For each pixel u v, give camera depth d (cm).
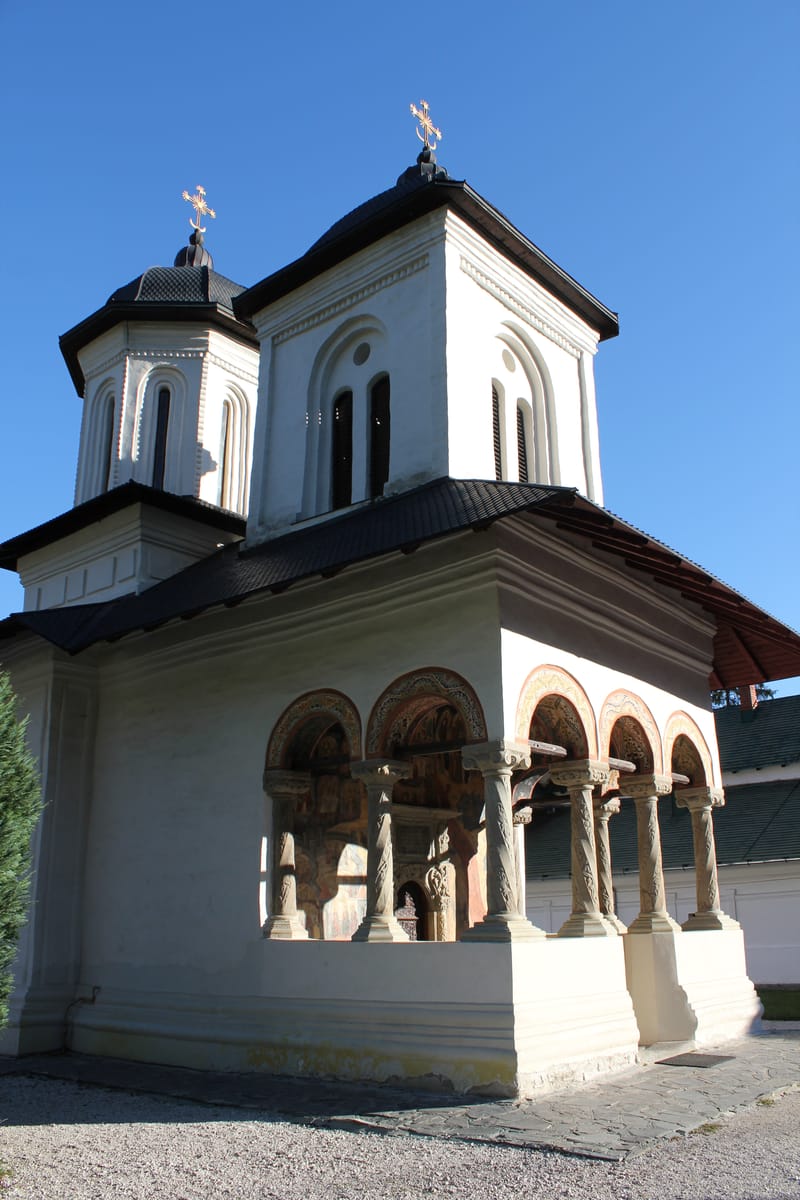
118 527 1670
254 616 1304
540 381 1638
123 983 1323
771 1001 1947
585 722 1162
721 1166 668
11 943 765
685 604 1438
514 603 1089
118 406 1931
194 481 1884
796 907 2206
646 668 1342
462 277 1491
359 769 1125
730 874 2298
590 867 1123
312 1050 1055
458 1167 682
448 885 1443
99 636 1341
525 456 1609
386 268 1540
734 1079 973
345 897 1319
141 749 1420
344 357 1617
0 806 755
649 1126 777
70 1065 1212
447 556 1112
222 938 1217
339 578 1192
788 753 2564
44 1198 622
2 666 1545
